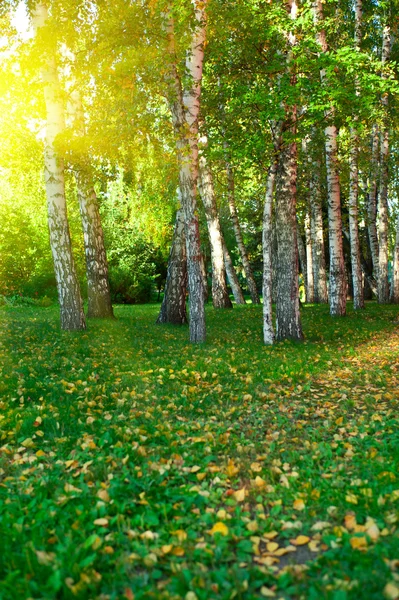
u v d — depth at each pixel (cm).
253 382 779
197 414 619
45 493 384
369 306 2370
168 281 1712
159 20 1066
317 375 843
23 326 1474
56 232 1358
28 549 297
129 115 1132
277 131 1215
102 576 279
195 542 316
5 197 2852
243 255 2766
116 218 3575
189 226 1233
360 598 252
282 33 1178
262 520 347
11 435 525
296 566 285
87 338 1223
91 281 1773
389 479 403
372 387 754
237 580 269
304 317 1816
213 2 1138
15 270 2908
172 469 437
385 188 2436
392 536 308
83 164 1335
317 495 379
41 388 710
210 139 1302
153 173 2233
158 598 252
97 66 1154
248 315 1952
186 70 1188
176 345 1170
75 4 1124
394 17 2000
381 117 1719
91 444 491
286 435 538
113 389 717
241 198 2997
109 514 356
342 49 1092
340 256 1834
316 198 2547
